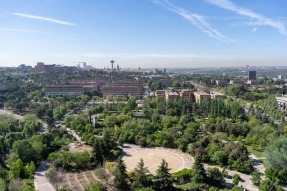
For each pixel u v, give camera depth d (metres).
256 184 165.50
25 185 154.75
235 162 188.12
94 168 188.25
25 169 176.00
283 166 175.50
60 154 196.00
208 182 165.50
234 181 162.00
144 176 156.00
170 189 156.75
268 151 190.38
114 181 157.88
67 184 165.00
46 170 187.12
